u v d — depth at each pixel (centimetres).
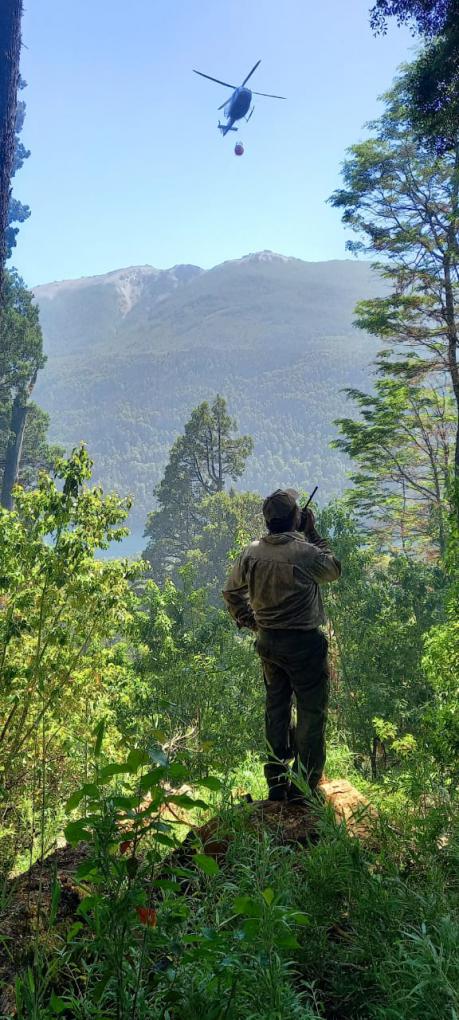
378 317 3612
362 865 254
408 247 3538
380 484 4291
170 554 9862
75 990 215
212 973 176
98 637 983
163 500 10206
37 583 893
